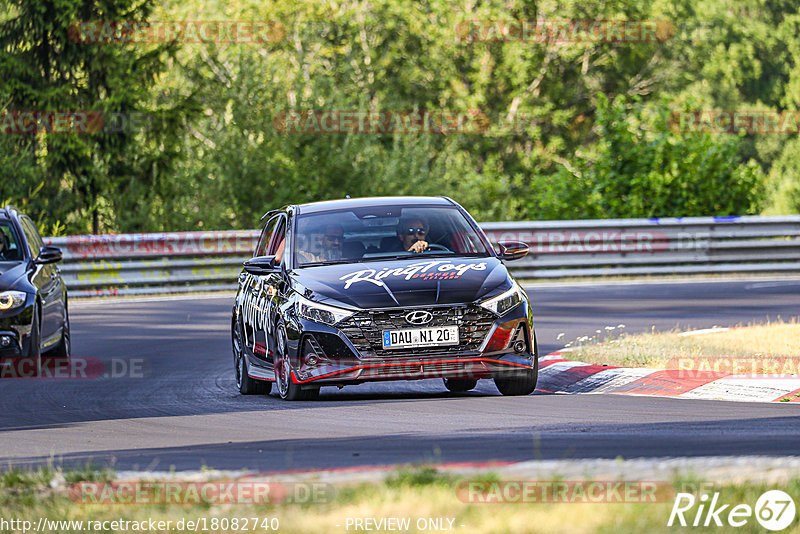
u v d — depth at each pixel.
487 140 137.88
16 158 84.75
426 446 19.62
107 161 90.25
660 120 79.25
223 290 63.28
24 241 35.91
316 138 94.69
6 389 31.47
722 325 40.88
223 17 130.25
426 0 140.38
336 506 13.76
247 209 92.19
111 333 44.88
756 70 187.88
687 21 146.50
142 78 92.62
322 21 132.12
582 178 79.25
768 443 18.72
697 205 75.94
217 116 96.25
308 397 26.62
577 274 64.12
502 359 25.56
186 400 28.53
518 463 16.80
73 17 87.75
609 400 25.42
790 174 180.12
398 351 25.22
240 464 18.58
